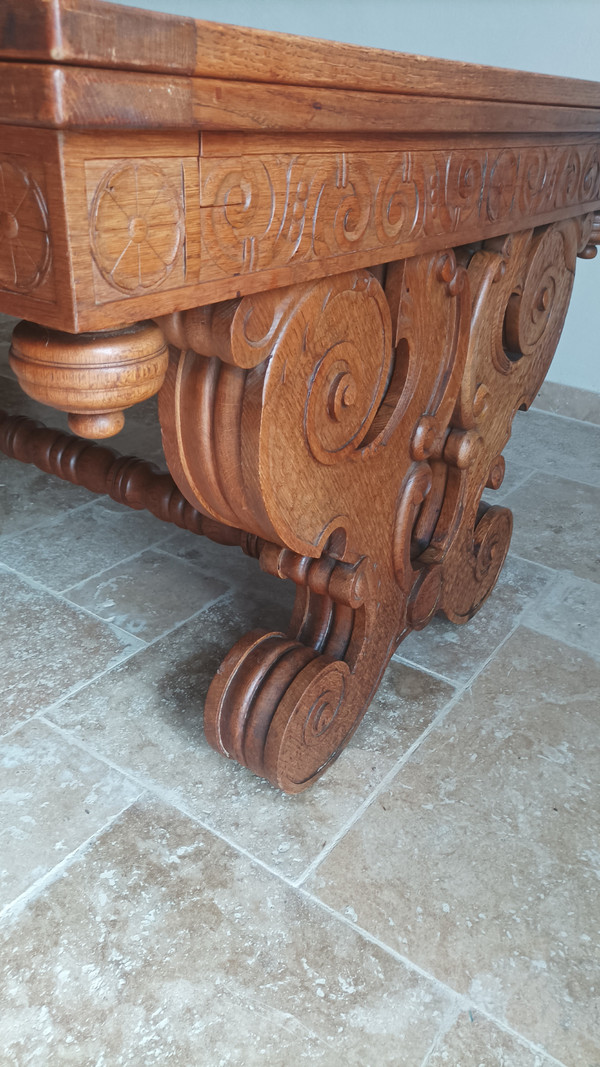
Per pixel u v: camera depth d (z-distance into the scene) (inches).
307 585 60.2
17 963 49.0
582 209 77.0
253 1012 46.9
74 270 29.8
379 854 57.6
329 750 63.2
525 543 101.4
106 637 79.7
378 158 45.3
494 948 51.2
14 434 94.7
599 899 54.8
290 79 35.8
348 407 52.2
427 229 52.3
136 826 58.9
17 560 92.9
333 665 59.9
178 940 50.9
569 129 66.8
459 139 52.3
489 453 75.7
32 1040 44.9
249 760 59.6
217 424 46.4
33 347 34.7
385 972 49.5
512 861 57.4
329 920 52.6
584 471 122.7
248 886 54.7
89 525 101.7
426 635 82.6
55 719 68.9
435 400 63.2
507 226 62.9
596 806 62.4
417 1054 45.0
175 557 95.1
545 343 80.5
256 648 60.9
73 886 54.1
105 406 36.0
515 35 128.3
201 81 31.7
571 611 87.6
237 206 36.5
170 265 33.9
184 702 71.4
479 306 63.6
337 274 46.6
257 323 42.0
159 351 37.4
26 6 25.7
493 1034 46.3
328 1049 45.1
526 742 68.7
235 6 156.3
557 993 48.6
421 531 73.0
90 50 26.6
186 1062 44.3
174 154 32.4
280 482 48.8
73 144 28.2
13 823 58.7
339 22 145.1
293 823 59.9
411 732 69.5
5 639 78.7
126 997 47.4
